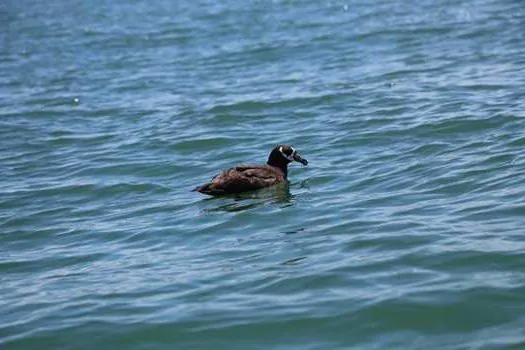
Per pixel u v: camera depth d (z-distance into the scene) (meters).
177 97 29.17
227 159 21.25
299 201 16.91
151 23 48.09
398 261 12.92
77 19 52.16
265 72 32.31
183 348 11.00
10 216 18.02
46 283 13.90
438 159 18.66
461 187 16.48
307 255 13.66
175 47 40.06
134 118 26.66
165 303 12.34
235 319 11.54
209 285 12.84
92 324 11.89
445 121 21.58
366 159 19.66
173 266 13.97
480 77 27.17
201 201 17.67
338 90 27.45
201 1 55.31
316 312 11.51
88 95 30.92
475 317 11.02
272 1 52.25
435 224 14.41
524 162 17.41
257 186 17.89
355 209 15.91
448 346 10.41
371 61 32.28
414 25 39.03
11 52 42.41
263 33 41.53
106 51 40.62
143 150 22.62
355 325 11.12
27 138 25.20
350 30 39.72
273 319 11.44
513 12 39.62
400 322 11.09
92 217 17.52
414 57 32.09
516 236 13.36
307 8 48.16
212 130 24.11
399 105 24.42
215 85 30.69
